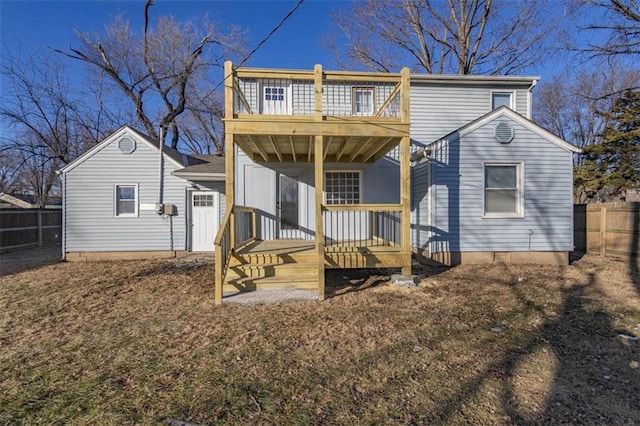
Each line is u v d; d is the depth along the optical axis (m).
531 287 6.08
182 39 18.45
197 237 11.31
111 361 3.34
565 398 2.68
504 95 10.40
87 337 3.97
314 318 4.52
